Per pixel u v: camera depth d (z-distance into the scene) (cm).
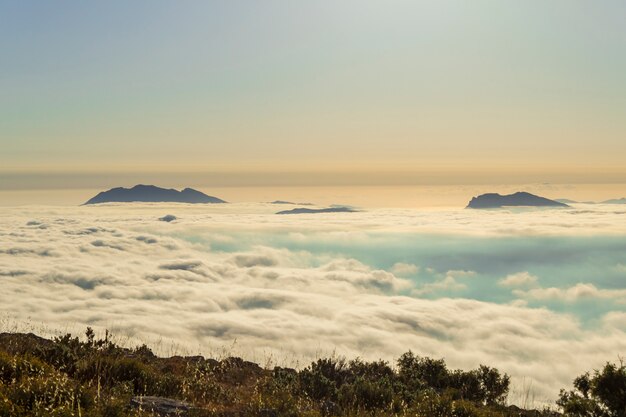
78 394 646
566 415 912
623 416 841
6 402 602
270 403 821
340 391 1020
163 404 777
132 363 964
